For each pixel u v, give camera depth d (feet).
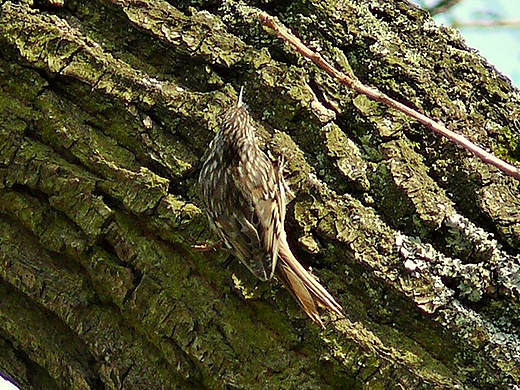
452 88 14.69
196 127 14.62
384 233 14.56
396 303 14.53
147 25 14.65
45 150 14.62
